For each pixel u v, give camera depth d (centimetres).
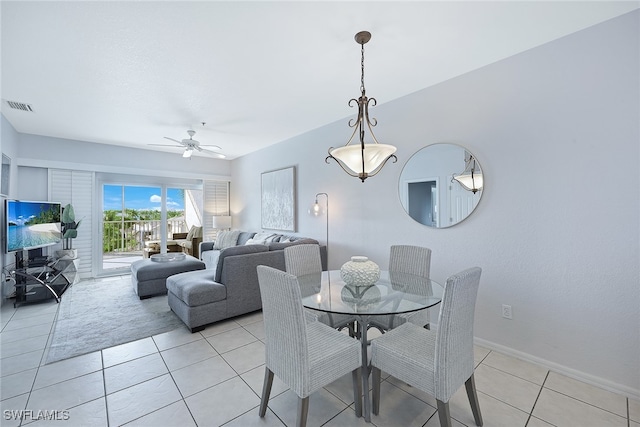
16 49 219
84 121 387
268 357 166
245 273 320
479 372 216
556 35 209
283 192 495
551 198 218
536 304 226
